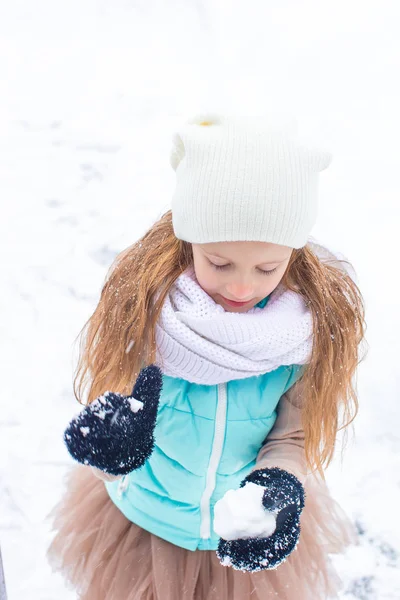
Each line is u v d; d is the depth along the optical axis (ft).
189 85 13.51
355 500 7.70
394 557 7.23
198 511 5.33
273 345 4.76
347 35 14.66
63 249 10.34
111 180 11.52
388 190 11.48
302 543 5.68
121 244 10.45
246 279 4.51
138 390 4.35
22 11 15.17
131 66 13.94
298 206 4.36
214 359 4.75
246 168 4.25
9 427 8.22
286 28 14.84
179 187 4.63
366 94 13.35
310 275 5.05
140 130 12.52
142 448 4.20
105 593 5.58
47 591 6.81
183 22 14.96
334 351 5.10
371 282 10.02
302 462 5.33
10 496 7.59
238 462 5.29
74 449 4.09
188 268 4.97
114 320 5.03
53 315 9.46
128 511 5.52
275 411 5.44
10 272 9.96
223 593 5.44
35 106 12.98
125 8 15.23
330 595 5.84
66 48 14.34
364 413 8.45
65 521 6.02
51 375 8.75
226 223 4.30
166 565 5.43
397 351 9.07
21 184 11.38
